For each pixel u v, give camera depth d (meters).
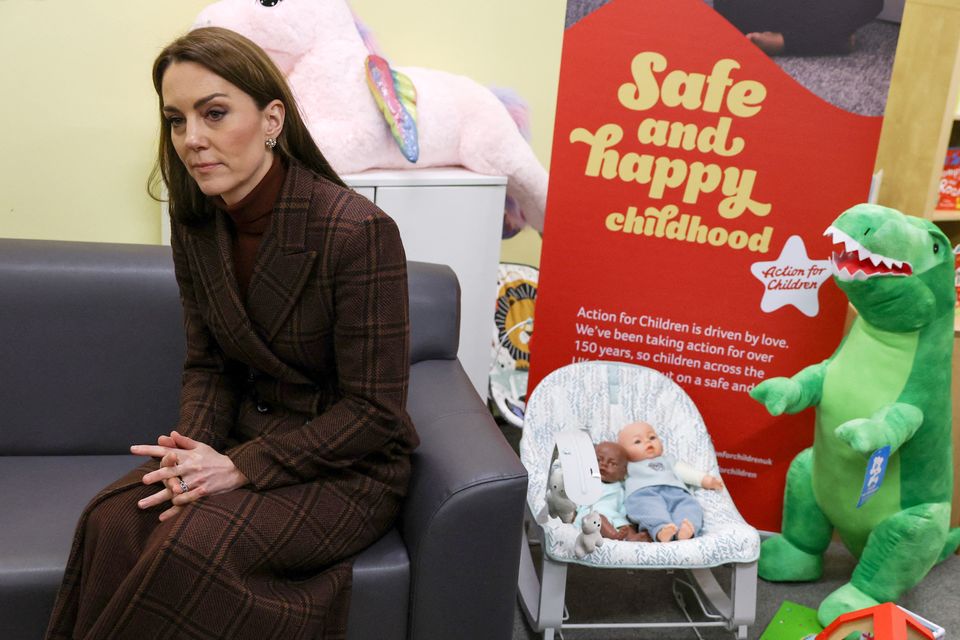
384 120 2.40
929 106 2.34
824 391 2.04
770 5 2.02
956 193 2.58
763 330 2.19
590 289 2.23
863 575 2.00
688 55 2.07
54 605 1.40
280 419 1.53
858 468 2.00
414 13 2.67
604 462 2.05
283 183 1.41
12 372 1.78
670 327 2.23
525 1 2.73
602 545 1.75
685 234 2.17
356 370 1.42
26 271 1.79
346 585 1.44
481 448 1.52
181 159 1.40
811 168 2.09
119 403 1.84
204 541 1.29
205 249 1.47
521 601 2.02
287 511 1.38
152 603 1.26
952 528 2.36
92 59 2.47
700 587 2.01
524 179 2.60
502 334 2.80
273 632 1.32
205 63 1.30
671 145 2.12
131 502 1.37
